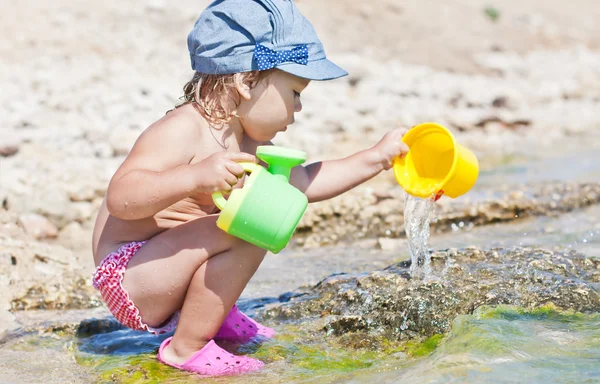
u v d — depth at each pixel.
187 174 4.94
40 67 16.97
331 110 16.94
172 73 17.89
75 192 10.49
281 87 5.48
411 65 22.50
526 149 15.01
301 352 5.26
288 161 5.04
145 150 5.24
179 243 5.16
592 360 4.54
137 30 20.34
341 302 5.89
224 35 5.38
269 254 8.34
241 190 4.91
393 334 5.38
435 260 6.25
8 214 9.28
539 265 6.02
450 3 29.59
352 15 25.22
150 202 5.00
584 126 17.89
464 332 5.03
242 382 4.78
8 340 5.85
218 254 5.12
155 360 5.29
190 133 5.35
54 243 9.12
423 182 5.84
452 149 5.72
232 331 5.57
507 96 19.47
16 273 7.10
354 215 9.42
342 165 6.02
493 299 5.49
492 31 27.98
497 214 9.25
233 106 5.49
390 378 4.55
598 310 5.36
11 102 14.59
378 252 8.20
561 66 25.38
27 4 20.47
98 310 6.65
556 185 10.45
